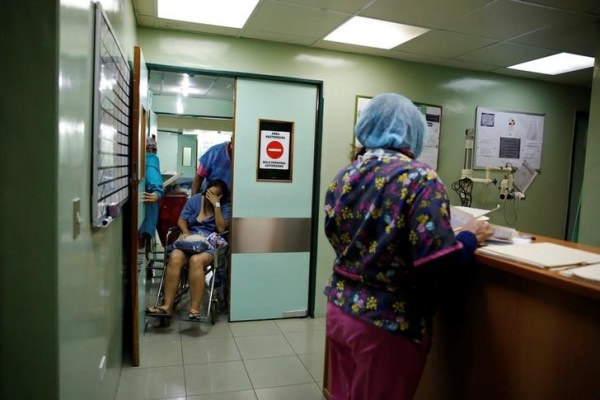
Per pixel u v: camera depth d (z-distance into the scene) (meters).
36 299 1.02
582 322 1.03
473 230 1.35
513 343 1.22
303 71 3.58
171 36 3.27
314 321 3.67
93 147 1.40
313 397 2.43
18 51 0.98
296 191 3.67
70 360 1.15
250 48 3.44
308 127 3.65
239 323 3.56
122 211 2.45
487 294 1.32
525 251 1.25
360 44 3.48
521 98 4.32
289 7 2.77
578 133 4.66
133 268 2.56
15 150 0.99
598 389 0.99
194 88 6.16
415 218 1.13
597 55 2.98
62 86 1.03
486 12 2.74
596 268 1.04
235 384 2.54
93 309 1.49
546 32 3.06
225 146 3.75
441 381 1.55
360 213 1.26
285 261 3.68
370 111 1.38
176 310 3.76
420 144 1.40
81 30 1.23
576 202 4.68
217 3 2.79
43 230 1.01
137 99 2.38
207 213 3.81
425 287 1.27
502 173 4.32
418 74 3.93
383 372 1.23
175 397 2.37
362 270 1.25
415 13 2.80
